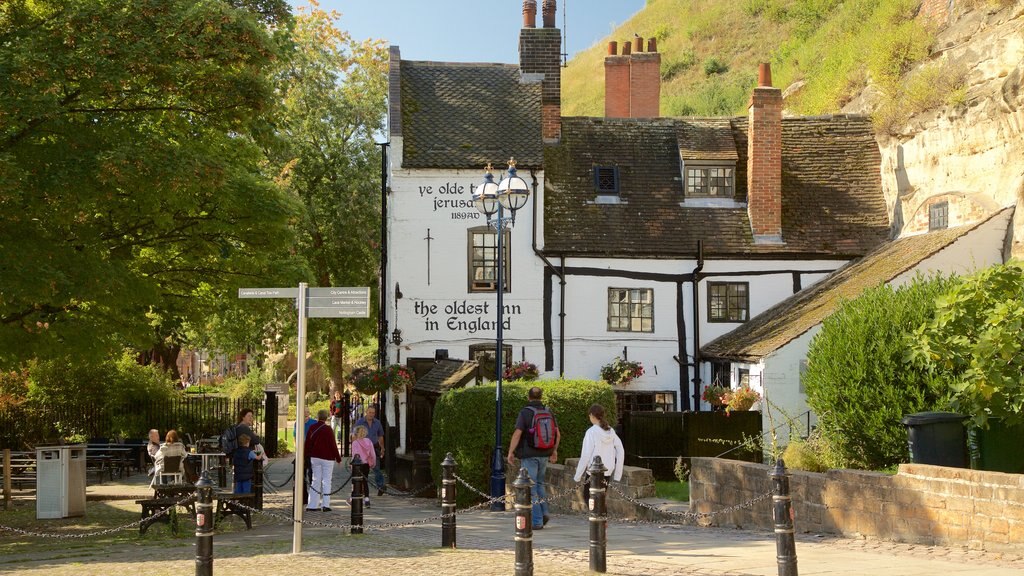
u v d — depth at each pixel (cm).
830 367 1750
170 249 1997
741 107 5075
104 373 2931
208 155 1689
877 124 2875
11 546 1411
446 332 2680
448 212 2692
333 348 3941
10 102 1431
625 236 2745
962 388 1302
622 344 2706
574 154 2903
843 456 1645
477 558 1131
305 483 2011
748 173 2814
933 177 2580
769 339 2398
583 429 2020
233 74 1688
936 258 2264
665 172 2888
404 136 2728
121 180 1487
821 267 2753
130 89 1644
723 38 6159
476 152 2706
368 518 1778
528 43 2941
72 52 1521
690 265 2738
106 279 1539
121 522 1717
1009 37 2325
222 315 3180
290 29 1952
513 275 2691
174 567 1099
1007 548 1076
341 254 3759
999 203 2284
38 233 1551
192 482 2000
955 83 2495
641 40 3366
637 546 1228
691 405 2711
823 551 1155
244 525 1656
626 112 3381
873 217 2816
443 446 2094
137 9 1571
